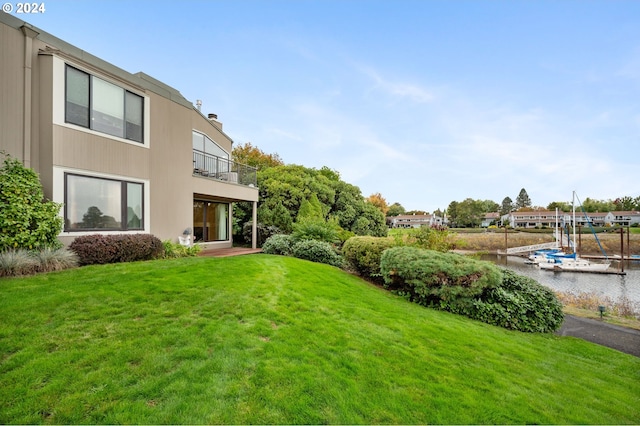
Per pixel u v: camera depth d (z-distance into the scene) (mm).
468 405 3062
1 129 6727
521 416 3008
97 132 8328
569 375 4316
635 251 36281
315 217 17125
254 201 15562
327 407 2723
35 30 7328
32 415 2305
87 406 2426
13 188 6254
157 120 10328
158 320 4051
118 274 6078
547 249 37531
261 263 8227
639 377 4668
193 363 3119
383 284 9078
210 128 15031
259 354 3447
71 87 7750
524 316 6492
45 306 4184
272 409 2600
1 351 3090
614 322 8141
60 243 7051
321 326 4504
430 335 4867
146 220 9797
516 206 101438
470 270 6762
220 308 4605
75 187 7828
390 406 2877
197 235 13828
